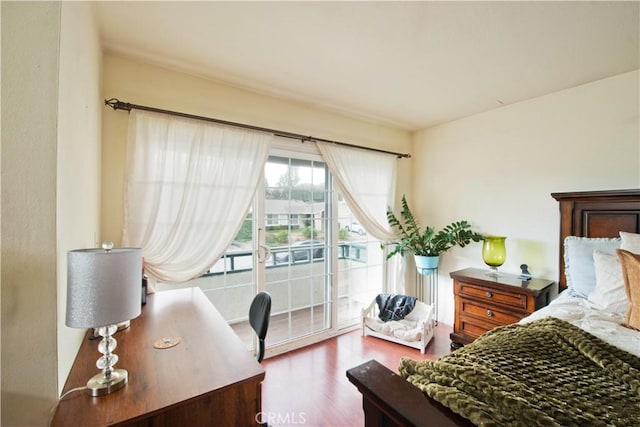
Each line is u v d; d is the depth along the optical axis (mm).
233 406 942
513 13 1500
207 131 2170
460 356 1066
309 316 2854
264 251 2516
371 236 3346
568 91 2402
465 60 1975
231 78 2217
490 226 2902
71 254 822
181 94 2117
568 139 2398
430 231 3154
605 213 2062
